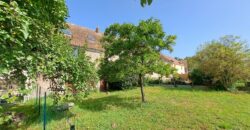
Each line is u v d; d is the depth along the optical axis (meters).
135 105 11.51
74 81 6.92
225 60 18.80
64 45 6.46
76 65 6.93
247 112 10.31
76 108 10.79
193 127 8.07
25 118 8.34
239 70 18.42
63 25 5.25
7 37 2.12
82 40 20.48
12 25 2.19
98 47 21.02
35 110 9.87
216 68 19.00
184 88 20.34
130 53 11.93
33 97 12.00
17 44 2.50
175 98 13.84
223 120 8.84
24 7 3.00
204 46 22.11
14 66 3.31
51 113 9.54
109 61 12.52
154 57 11.55
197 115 9.57
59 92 7.28
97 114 9.82
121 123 8.50
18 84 3.32
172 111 10.24
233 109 10.93
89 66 8.27
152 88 19.69
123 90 19.11
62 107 10.14
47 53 4.46
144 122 8.64
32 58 3.36
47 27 4.16
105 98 14.07
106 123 8.46
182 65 46.97
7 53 2.38
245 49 18.62
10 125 7.08
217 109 10.80
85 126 8.11
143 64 11.92
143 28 11.42
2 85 3.02
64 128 7.89
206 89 19.78
